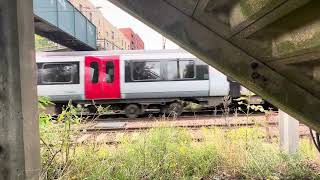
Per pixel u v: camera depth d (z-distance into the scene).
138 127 9.91
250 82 3.91
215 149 6.02
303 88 3.89
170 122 7.82
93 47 25.44
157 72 17.23
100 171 4.90
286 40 3.17
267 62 3.86
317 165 5.73
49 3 15.55
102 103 17.41
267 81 3.88
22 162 2.60
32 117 2.76
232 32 3.62
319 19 2.57
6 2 2.56
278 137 6.64
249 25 3.12
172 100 17.28
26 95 2.68
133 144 6.14
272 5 2.46
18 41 2.59
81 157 5.05
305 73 3.72
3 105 2.59
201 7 3.60
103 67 17.33
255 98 11.23
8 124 2.59
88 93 17.22
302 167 5.54
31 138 2.72
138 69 17.27
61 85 17.23
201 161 5.80
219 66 3.94
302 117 3.92
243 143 6.12
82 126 5.54
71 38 20.17
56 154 4.75
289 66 3.77
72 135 5.54
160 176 5.29
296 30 2.95
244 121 7.31
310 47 2.77
